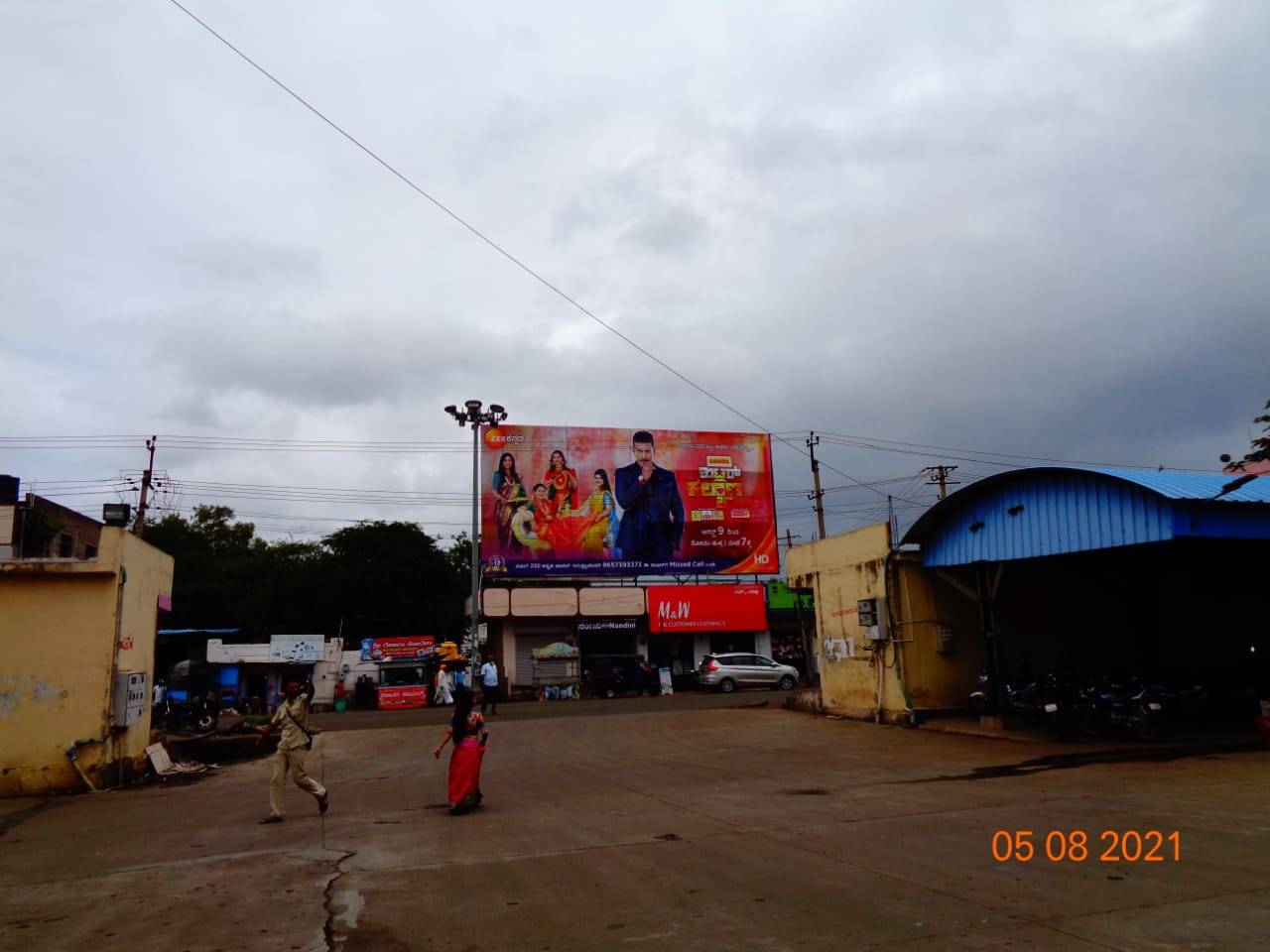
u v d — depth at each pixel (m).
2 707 12.80
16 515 14.70
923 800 9.98
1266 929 5.12
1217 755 12.88
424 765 15.31
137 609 14.51
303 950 5.36
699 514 42.28
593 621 40.19
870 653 19.80
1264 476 15.24
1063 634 20.05
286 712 10.27
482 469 40.19
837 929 5.40
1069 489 14.81
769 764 13.86
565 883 6.75
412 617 47.84
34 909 6.44
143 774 14.46
